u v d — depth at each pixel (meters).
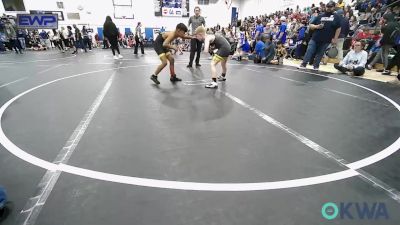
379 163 2.47
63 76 6.92
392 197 1.98
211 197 1.96
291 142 2.91
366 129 3.32
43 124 3.40
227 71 8.09
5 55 13.38
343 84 6.12
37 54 14.10
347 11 10.78
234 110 4.03
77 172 2.28
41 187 2.06
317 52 8.27
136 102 4.43
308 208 1.85
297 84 6.08
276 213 1.80
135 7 22.48
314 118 3.71
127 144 2.83
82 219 1.73
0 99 4.59
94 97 4.74
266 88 5.62
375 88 5.70
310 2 14.92
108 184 2.11
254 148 2.75
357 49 7.31
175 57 13.06
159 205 1.87
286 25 12.31
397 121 3.63
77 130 3.21
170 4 22.95
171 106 4.21
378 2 10.19
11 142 2.87
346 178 2.22
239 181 2.16
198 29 5.82
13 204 1.86
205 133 3.13
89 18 21.88
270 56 10.11
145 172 2.29
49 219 1.72
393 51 8.06
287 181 2.17
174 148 2.74
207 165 2.40
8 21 15.90
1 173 2.25
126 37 21.88
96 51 16.83
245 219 1.74
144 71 7.90
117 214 1.78
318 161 2.49
